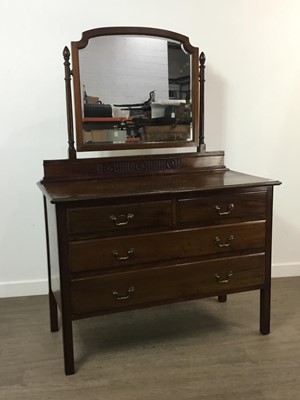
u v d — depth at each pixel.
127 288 1.73
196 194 1.76
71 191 1.72
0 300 2.37
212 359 1.76
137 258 1.72
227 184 1.80
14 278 2.41
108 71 1.99
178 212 1.75
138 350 1.84
